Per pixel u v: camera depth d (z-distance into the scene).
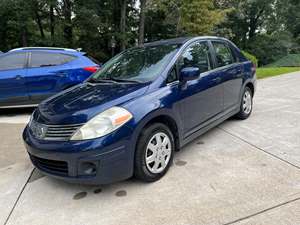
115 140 2.59
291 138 3.98
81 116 2.63
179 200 2.64
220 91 4.06
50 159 2.69
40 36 20.19
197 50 3.83
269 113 5.39
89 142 2.52
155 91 3.04
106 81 3.50
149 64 3.47
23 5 17.64
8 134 5.06
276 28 29.00
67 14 19.16
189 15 14.56
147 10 20.66
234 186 2.80
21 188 3.09
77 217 2.51
